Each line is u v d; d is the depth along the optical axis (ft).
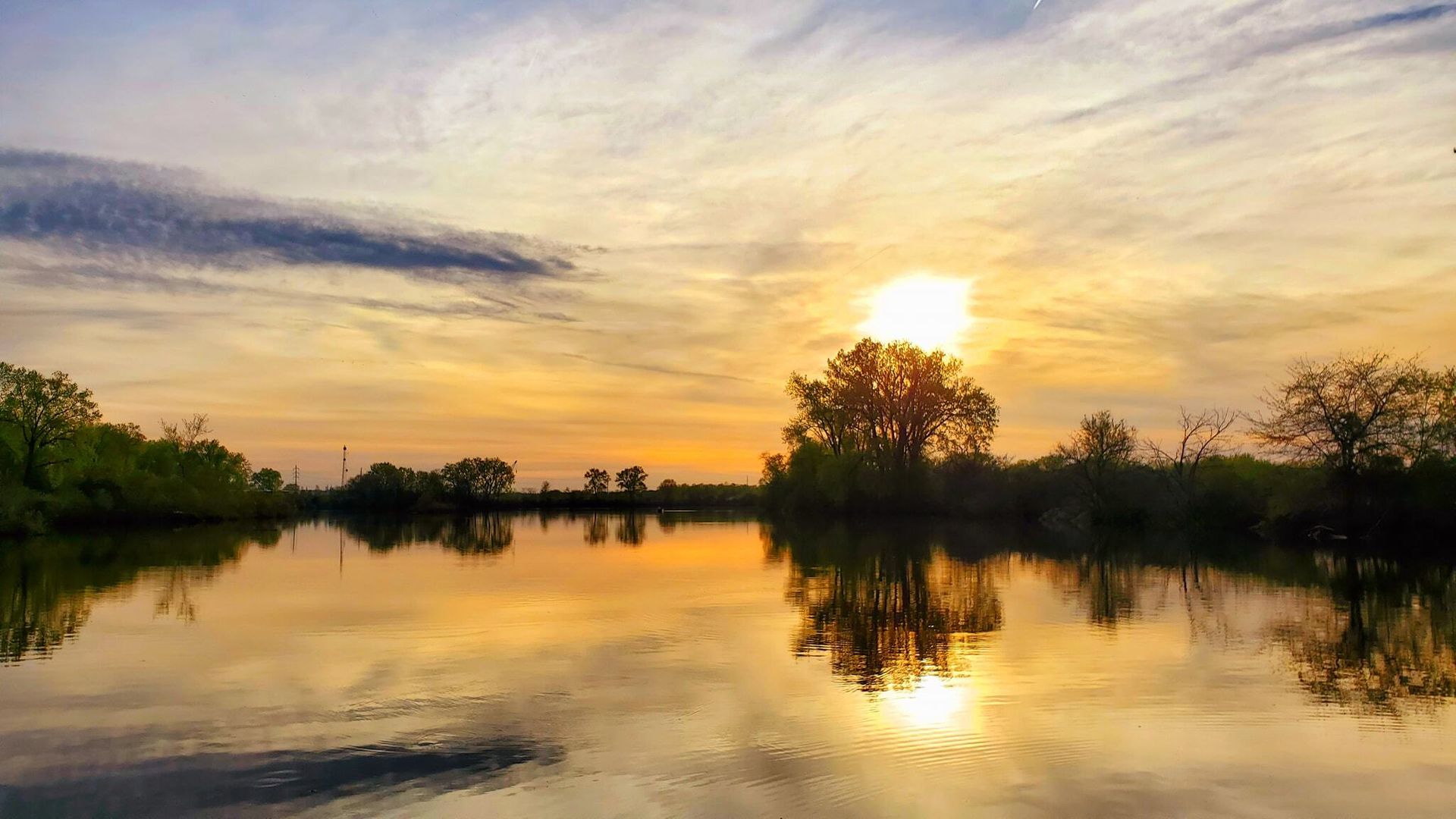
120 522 288.71
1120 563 137.18
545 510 504.02
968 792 35.88
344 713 47.60
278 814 34.27
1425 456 165.27
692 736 43.24
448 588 102.68
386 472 441.68
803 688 52.90
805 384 287.07
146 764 39.73
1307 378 175.63
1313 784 36.96
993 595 96.78
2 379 248.93
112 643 67.51
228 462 367.66
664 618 79.46
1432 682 54.44
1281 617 80.74
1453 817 33.81
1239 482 208.44
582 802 35.14
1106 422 233.76
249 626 75.31
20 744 42.52
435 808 34.63
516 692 52.08
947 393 267.18
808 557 149.28
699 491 552.41
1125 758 40.01
